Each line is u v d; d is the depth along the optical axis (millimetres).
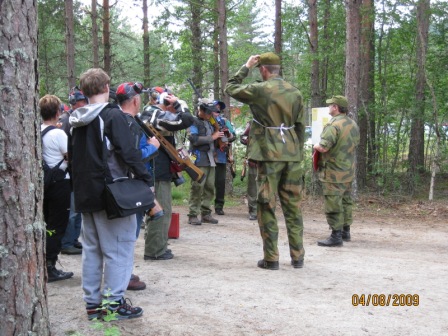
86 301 3660
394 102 12695
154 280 4750
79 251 5992
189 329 3516
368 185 13227
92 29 16234
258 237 7367
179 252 6133
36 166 2637
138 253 6020
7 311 2521
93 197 3371
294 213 5297
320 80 15852
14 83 2504
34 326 2611
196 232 7691
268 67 5086
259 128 5062
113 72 18578
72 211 5855
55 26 16672
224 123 8742
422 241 7371
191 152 8125
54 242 4691
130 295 4273
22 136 2543
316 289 4531
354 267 5430
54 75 16109
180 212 9867
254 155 5070
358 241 7277
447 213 9758
